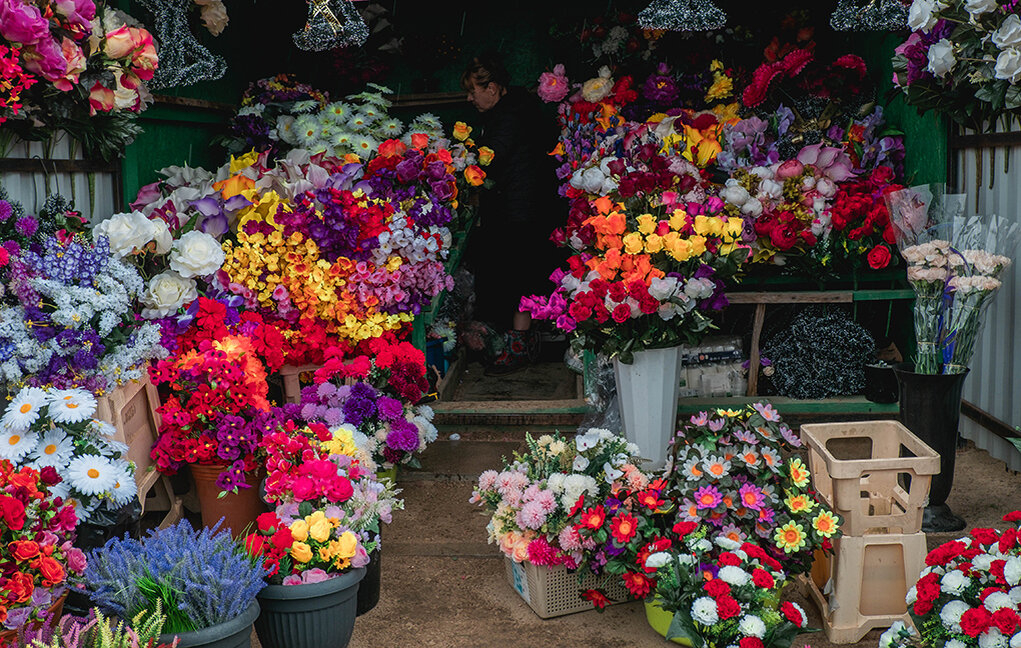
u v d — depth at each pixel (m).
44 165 3.84
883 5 4.54
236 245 4.61
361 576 3.00
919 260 4.01
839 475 3.19
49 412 2.98
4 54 3.16
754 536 3.21
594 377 5.10
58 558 2.67
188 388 3.74
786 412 5.02
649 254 3.89
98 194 4.27
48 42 3.23
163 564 2.62
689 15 4.65
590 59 6.76
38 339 3.30
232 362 3.74
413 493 4.61
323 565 2.97
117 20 3.82
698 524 3.18
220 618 2.55
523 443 5.18
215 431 3.67
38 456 2.99
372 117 5.71
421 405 4.88
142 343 3.62
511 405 5.26
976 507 4.29
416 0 6.88
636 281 3.78
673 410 4.22
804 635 3.32
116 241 3.72
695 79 6.24
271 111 5.90
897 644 2.73
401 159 5.12
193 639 2.46
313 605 2.85
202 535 2.84
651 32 6.37
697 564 2.97
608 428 4.84
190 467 3.84
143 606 2.57
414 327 5.07
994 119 4.35
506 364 6.18
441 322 5.80
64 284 3.39
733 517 3.22
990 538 2.69
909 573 3.25
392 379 4.20
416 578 3.78
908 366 4.22
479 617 3.45
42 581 2.59
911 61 4.27
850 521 3.22
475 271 6.44
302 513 3.08
